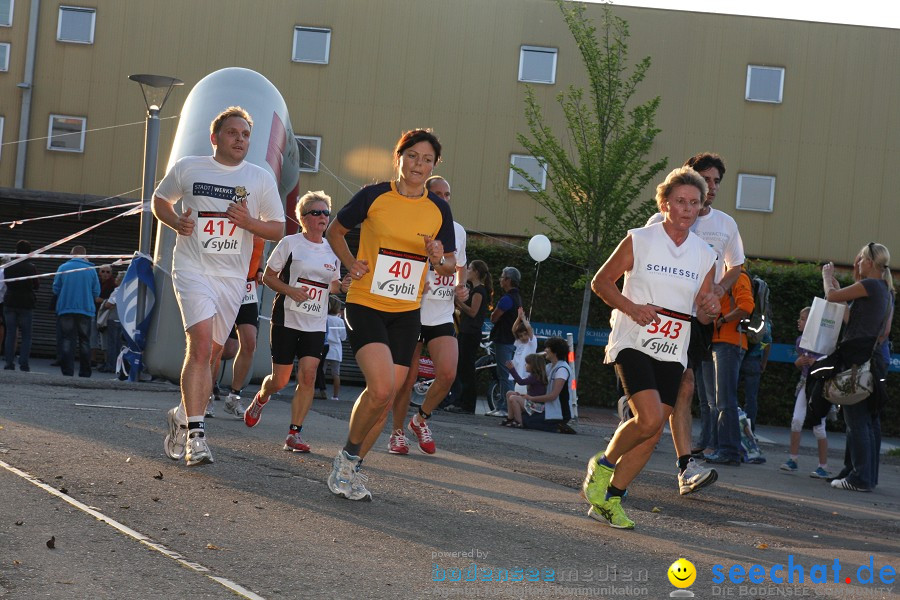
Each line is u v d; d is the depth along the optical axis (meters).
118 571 3.90
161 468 6.30
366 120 28.81
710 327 7.48
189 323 6.53
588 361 20.11
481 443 10.20
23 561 3.92
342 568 4.25
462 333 15.09
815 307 9.23
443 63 28.84
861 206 29.03
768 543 5.77
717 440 10.34
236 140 6.57
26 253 17.58
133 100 28.83
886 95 29.06
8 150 28.61
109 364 19.28
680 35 28.84
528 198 28.70
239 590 3.77
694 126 28.81
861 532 6.52
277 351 8.70
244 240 6.67
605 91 20.16
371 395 5.68
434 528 5.29
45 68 28.80
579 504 6.54
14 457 6.19
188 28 28.84
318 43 28.92
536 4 28.84
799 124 29.00
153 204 6.66
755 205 28.98
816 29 29.05
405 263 5.81
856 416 9.14
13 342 16.64
